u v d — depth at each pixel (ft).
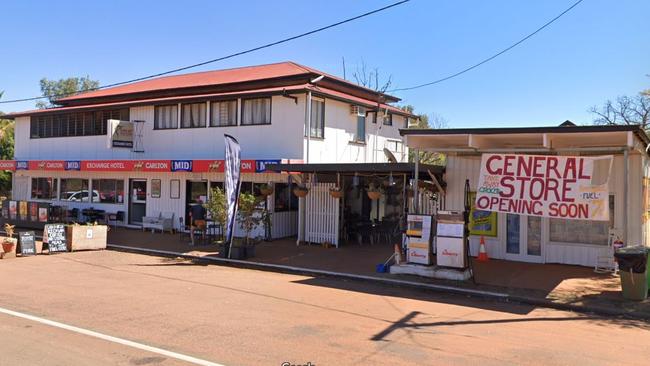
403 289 37.32
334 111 68.33
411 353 21.34
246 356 20.31
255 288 35.88
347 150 70.95
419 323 26.91
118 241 61.11
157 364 19.06
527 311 30.89
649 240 49.52
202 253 52.01
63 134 84.23
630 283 32.45
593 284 37.42
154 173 72.84
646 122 109.09
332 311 29.17
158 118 73.31
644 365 20.66
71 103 89.86
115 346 21.30
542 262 46.32
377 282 39.34
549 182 36.70
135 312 27.73
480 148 43.29
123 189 76.48
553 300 32.55
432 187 50.39
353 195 62.69
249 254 49.44
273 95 62.13
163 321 25.82
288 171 53.57
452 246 39.65
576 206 35.88
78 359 19.49
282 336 23.44
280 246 56.80
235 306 29.81
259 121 64.90
